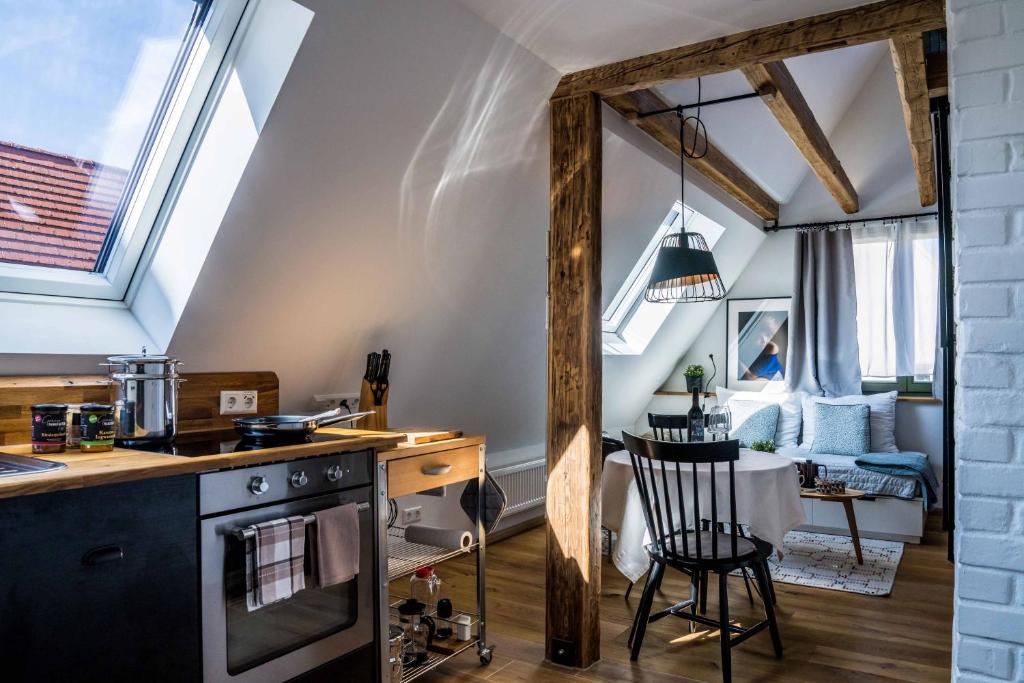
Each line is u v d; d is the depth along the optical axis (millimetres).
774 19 2605
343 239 2695
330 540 2148
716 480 3254
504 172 3119
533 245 3648
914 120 3846
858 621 3416
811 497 4379
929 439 5895
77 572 1588
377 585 2408
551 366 3021
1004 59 1620
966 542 1644
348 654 2287
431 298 3338
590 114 2979
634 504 3369
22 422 2088
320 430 2664
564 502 2967
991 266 1626
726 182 5066
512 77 2783
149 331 2484
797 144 4277
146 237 2432
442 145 2744
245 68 2154
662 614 3043
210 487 1873
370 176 2580
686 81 3691
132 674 1689
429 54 2400
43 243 2252
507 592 3816
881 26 2459
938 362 5836
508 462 4852
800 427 6148
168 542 1770
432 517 4055
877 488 5020
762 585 3020
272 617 2037
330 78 2182
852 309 6180
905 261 6020
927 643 3143
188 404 2541
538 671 2881
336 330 3037
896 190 6113
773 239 6660
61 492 1562
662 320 5879
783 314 6613
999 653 1604
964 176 1652
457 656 3029
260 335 2738
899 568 4316
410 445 2648
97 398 2271
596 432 2994
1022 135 1603
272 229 2426
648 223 4637
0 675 1463
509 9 2439
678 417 4562
